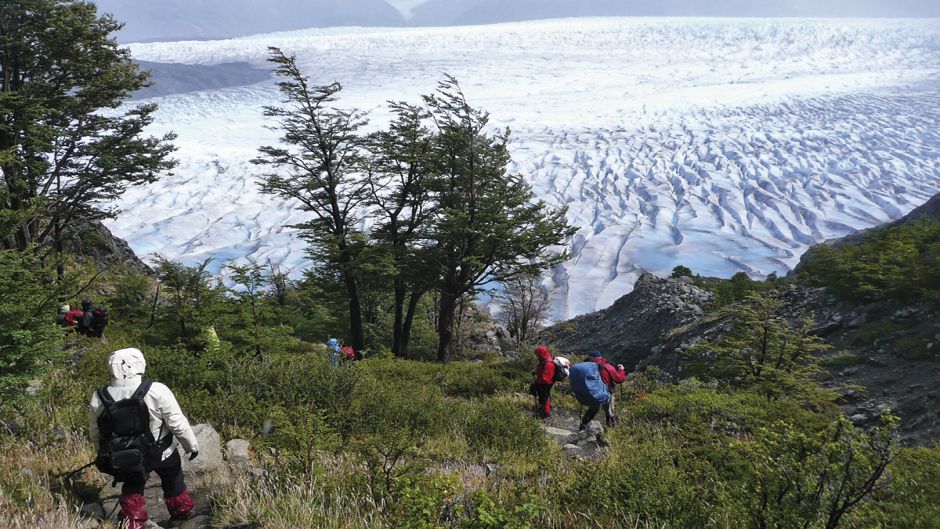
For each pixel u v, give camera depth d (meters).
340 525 4.32
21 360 5.56
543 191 158.75
